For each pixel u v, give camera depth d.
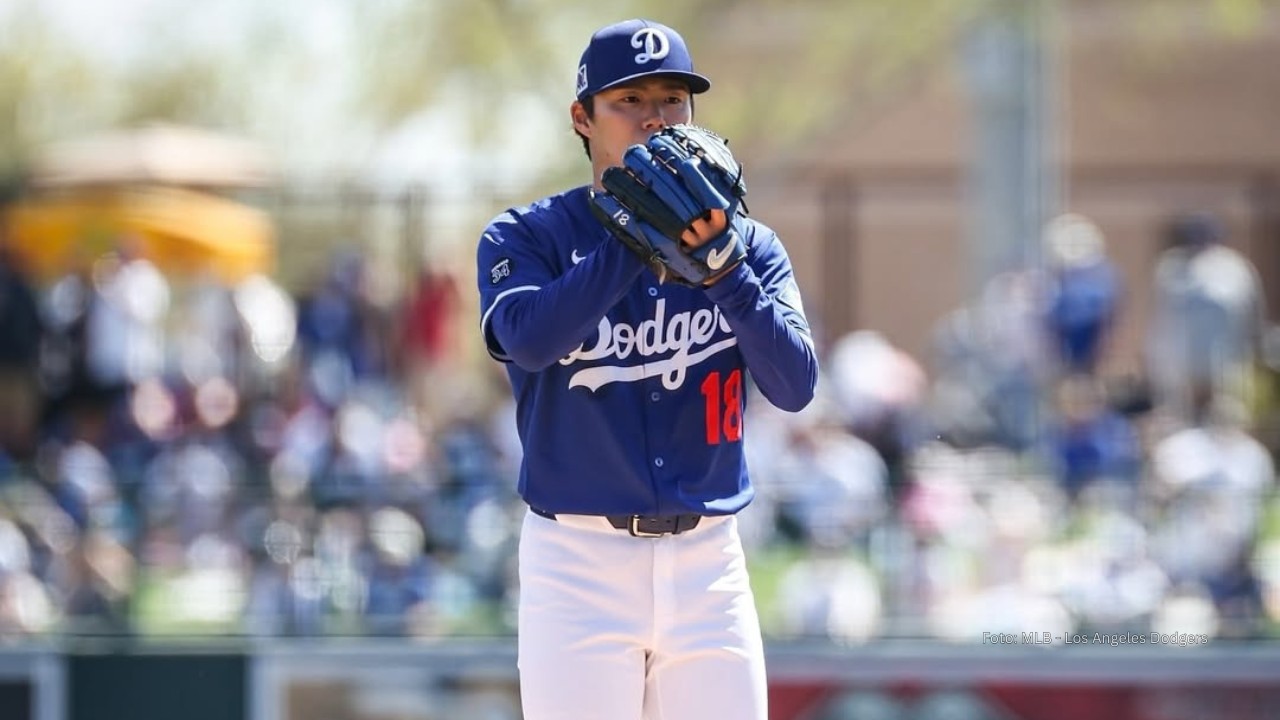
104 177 45.84
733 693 12.52
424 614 27.77
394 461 32.47
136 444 34.47
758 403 33.75
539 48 53.66
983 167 49.41
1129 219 62.56
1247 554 28.91
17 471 30.78
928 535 29.47
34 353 35.56
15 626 27.52
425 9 54.06
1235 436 32.84
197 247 43.62
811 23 55.28
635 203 11.45
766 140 54.62
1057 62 58.28
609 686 12.41
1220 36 59.69
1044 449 36.88
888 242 63.19
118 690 23.67
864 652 23.59
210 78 71.31
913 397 39.34
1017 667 23.56
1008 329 39.47
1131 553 29.14
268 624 26.73
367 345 37.91
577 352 12.40
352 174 51.53
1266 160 67.62
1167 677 23.41
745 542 29.98
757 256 12.73
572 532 12.52
